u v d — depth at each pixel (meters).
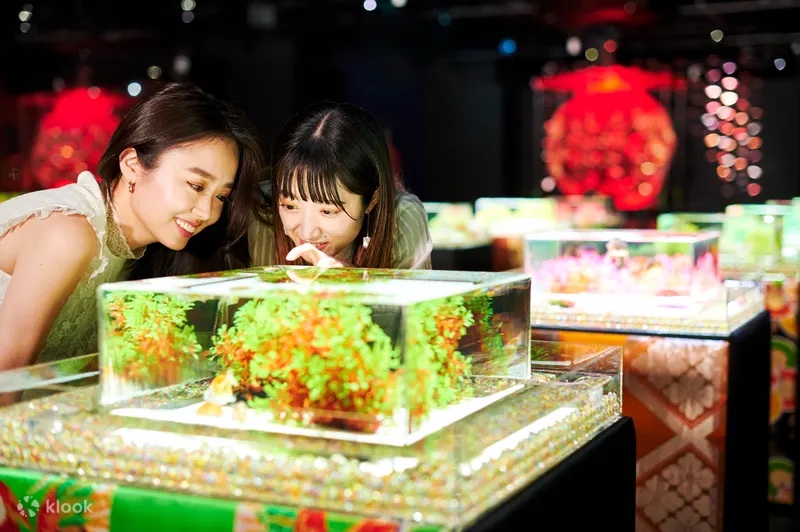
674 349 3.15
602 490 1.75
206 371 1.52
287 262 2.34
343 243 2.30
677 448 3.17
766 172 9.38
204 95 2.14
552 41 8.77
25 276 2.00
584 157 9.89
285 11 7.87
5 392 1.57
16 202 2.06
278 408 1.46
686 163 9.59
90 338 2.28
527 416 1.54
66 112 8.94
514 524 1.37
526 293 1.76
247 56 8.65
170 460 1.43
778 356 4.16
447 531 1.27
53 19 7.64
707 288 3.38
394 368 1.38
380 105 9.96
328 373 1.42
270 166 2.32
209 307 1.51
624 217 6.40
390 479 1.32
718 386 3.10
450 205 6.03
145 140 2.06
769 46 8.85
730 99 9.33
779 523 4.08
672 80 9.38
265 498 1.38
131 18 7.71
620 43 8.87
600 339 3.24
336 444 1.39
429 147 10.53
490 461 1.37
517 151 10.36
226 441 1.42
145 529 1.42
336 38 8.58
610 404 1.88
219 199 2.18
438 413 1.47
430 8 7.68
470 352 1.57
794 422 4.15
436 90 10.42
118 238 2.17
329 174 2.17
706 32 8.20
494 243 5.55
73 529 1.47
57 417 1.53
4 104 8.98
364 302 1.40
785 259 4.66
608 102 9.68
